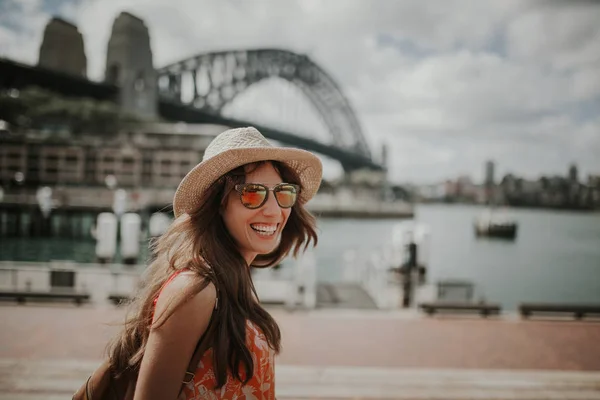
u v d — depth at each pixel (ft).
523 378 15.79
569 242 201.16
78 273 30.53
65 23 369.30
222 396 4.01
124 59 308.40
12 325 22.71
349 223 266.77
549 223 379.76
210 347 4.03
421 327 25.23
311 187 5.87
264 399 4.29
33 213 129.70
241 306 4.43
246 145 4.74
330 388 14.56
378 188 486.79
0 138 222.28
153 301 4.49
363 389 14.53
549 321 26.91
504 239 197.36
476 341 22.79
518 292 82.12
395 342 22.39
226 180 4.81
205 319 3.98
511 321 26.78
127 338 4.58
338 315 27.68
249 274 4.76
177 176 223.30
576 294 81.15
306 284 31.55
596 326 25.93
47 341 20.20
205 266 4.29
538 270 111.04
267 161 5.01
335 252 126.93
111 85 298.97
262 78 425.28
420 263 36.91
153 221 49.73
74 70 367.86
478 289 83.10
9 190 162.71
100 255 44.65
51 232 131.34
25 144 223.71
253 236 4.80
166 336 3.83
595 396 14.26
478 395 14.21
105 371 4.69
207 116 345.72
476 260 128.67
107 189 177.37
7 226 133.18
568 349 21.68
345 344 21.79
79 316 24.54
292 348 20.99
